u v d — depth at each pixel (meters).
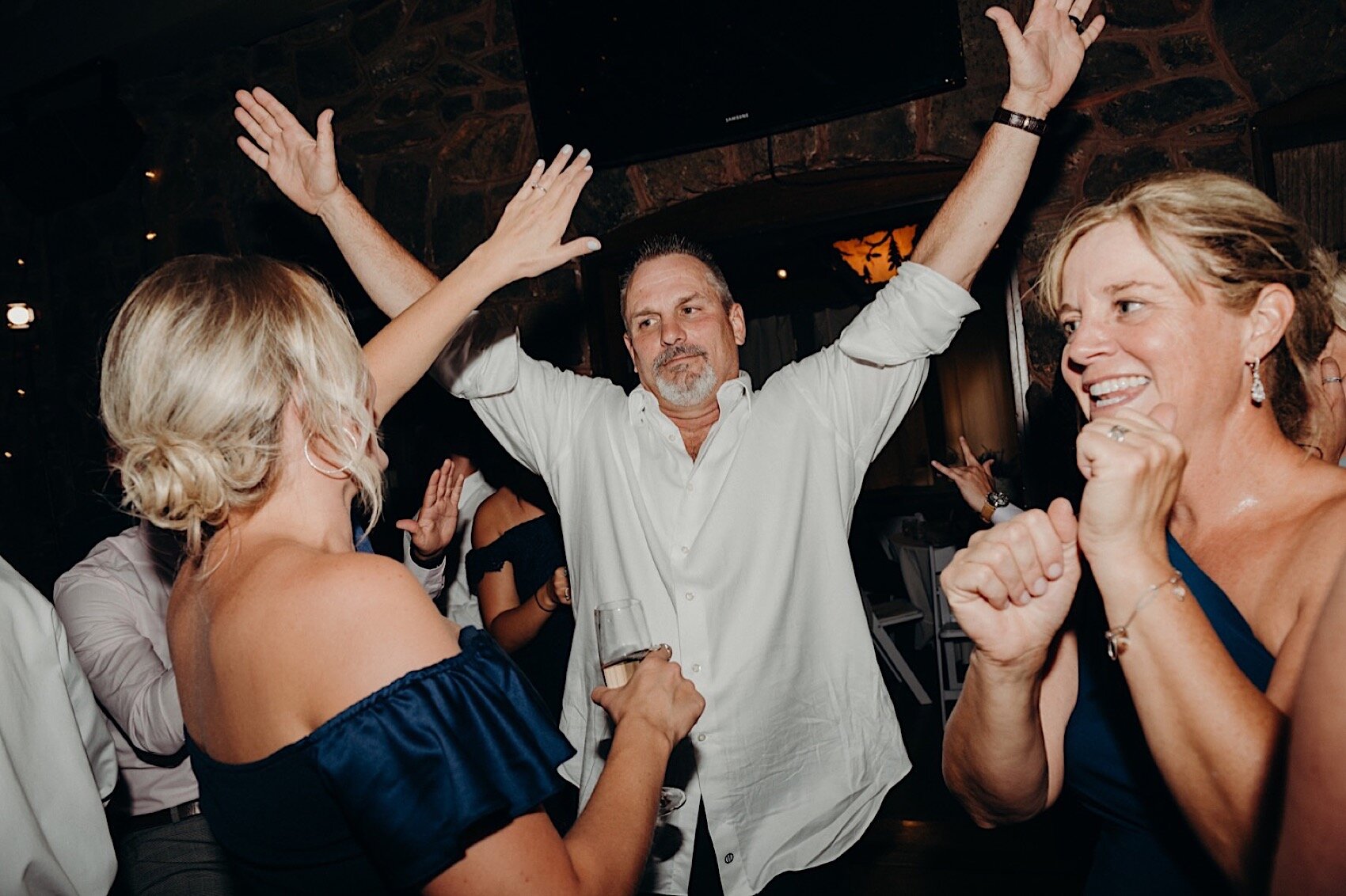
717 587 1.85
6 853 1.15
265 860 0.94
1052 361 3.33
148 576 1.88
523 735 0.94
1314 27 3.00
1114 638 0.87
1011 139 1.62
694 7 3.62
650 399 2.01
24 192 5.04
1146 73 3.22
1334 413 1.18
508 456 3.03
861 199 3.80
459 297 1.38
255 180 4.65
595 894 0.93
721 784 1.79
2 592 1.25
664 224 4.02
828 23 3.44
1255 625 0.98
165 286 0.99
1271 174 3.08
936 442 7.48
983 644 1.04
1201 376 1.00
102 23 4.61
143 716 1.68
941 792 3.85
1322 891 0.63
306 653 0.89
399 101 4.33
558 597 2.41
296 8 4.35
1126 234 1.03
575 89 3.87
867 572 6.51
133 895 1.76
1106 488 0.85
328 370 0.99
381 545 4.42
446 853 0.86
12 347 5.18
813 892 1.83
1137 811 1.12
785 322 7.75
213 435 0.94
